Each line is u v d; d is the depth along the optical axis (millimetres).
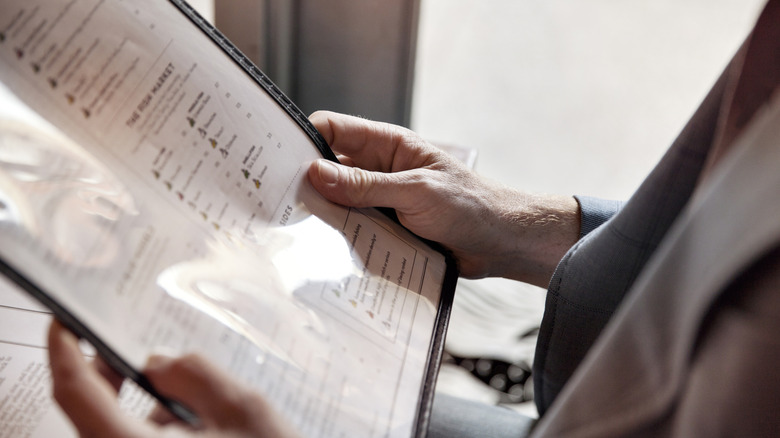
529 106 1949
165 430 348
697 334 256
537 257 707
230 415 346
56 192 364
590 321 550
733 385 261
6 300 509
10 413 427
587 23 2229
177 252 404
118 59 436
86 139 395
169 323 373
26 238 338
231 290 415
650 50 2125
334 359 426
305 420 383
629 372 281
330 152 585
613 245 508
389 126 681
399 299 516
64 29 412
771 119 248
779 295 249
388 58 1117
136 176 411
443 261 619
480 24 2215
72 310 336
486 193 668
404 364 460
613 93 1984
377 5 1060
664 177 452
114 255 372
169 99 457
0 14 385
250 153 499
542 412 674
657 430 275
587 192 1707
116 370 368
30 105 377
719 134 323
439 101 1943
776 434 270
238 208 466
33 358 468
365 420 405
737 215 245
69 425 425
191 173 447
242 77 528
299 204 520
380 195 577
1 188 344
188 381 348
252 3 998
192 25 504
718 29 2219
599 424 289
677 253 271
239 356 387
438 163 658
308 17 1082
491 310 1306
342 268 502
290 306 438
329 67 1139
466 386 1144
